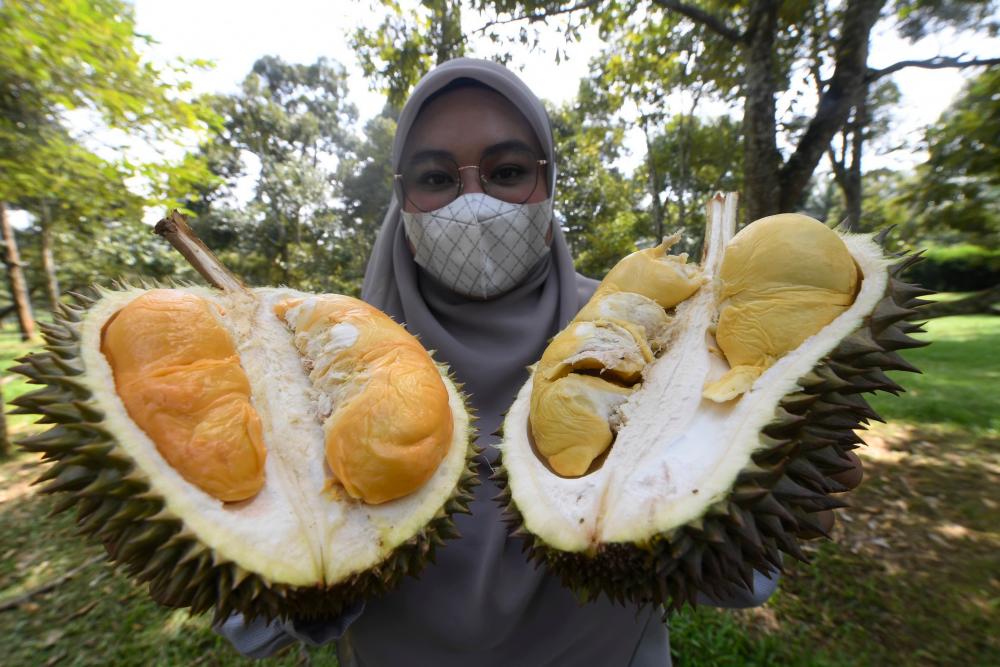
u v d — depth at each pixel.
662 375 1.54
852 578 4.21
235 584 1.13
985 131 8.95
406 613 1.66
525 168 2.16
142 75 5.31
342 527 1.33
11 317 28.67
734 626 3.74
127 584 4.32
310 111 38.56
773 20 5.84
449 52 9.03
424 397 1.43
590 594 1.28
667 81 11.35
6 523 5.29
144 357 1.31
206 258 1.79
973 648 3.53
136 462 1.19
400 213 2.36
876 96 18.73
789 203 6.31
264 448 1.38
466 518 1.77
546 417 1.50
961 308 9.08
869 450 6.55
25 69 4.56
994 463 5.98
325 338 1.67
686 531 1.15
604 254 20.48
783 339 1.34
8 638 3.83
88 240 18.41
